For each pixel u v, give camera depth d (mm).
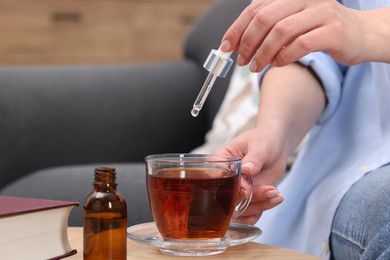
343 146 1248
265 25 927
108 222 840
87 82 2025
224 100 1920
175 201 886
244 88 1808
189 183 883
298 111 1195
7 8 2840
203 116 2135
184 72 2148
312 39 926
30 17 2889
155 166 902
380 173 1108
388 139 1179
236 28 943
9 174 1913
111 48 3082
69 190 1412
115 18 3080
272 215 1285
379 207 995
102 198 843
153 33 3182
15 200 868
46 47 2930
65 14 2961
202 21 2205
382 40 963
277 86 1221
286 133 1149
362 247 1022
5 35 2842
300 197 1267
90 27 3025
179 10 3238
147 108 2082
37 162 1944
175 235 896
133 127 2062
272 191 998
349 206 1100
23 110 1927
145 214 1303
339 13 947
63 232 866
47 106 1959
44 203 854
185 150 2139
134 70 2102
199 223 889
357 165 1183
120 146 2049
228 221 911
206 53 2135
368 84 1241
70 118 1986
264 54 934
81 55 3014
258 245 959
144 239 912
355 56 962
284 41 925
